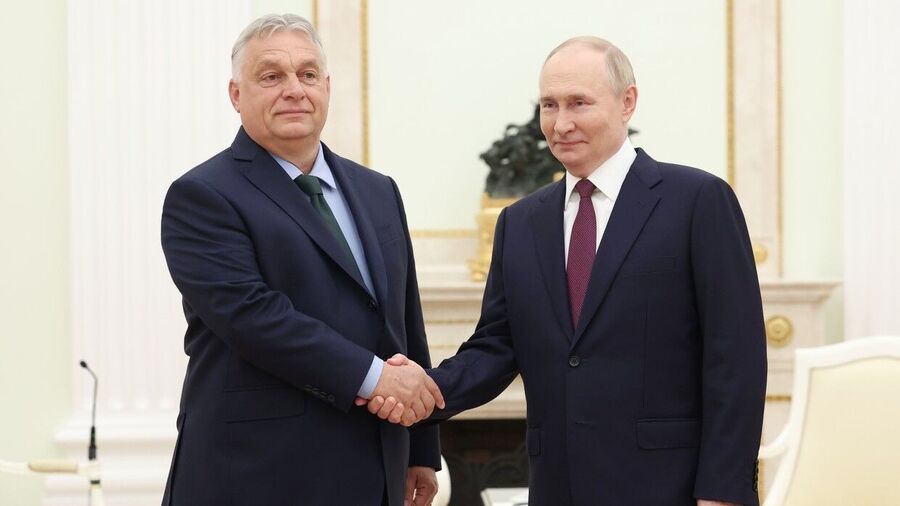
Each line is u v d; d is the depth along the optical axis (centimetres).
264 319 278
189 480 287
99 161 535
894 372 424
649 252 293
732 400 281
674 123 616
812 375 436
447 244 607
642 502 284
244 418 285
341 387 281
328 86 308
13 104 550
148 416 530
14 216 548
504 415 576
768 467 565
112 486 517
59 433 527
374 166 608
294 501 284
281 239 289
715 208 292
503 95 612
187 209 290
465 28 613
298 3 599
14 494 546
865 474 419
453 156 612
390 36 609
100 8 538
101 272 534
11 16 551
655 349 290
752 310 288
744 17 611
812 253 612
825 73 611
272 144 299
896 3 575
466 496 606
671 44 616
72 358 536
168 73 539
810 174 612
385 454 298
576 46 301
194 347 298
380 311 301
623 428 288
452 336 565
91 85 537
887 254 577
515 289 309
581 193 306
